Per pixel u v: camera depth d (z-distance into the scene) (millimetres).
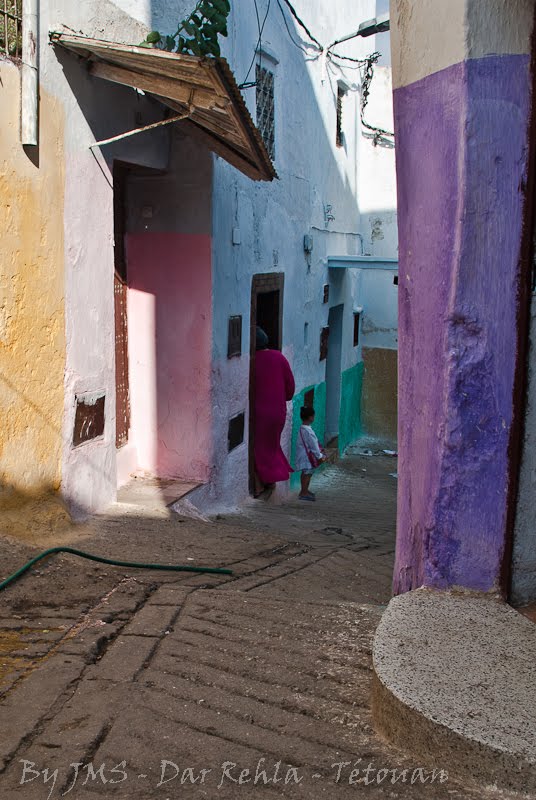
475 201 3367
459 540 3557
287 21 10344
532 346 3494
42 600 4285
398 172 3918
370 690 3203
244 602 4312
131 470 8172
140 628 3926
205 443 8133
